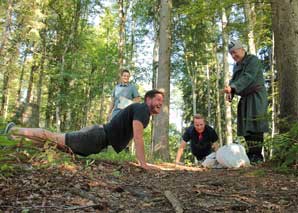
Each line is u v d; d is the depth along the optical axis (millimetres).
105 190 2959
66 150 4156
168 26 13141
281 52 4914
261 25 12930
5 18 22703
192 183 3568
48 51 26406
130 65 25359
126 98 8102
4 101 25031
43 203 2436
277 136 4355
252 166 4953
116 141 4328
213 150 7000
